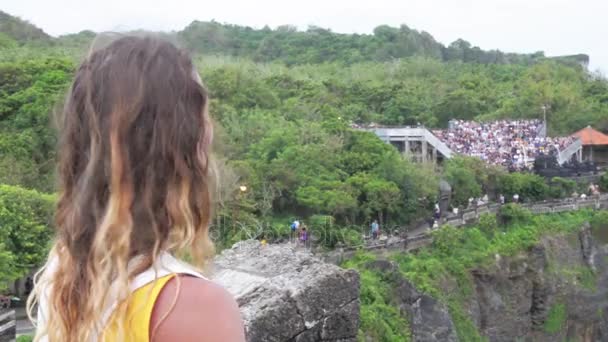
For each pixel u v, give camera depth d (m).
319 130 56.50
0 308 24.22
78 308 2.97
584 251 57.88
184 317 2.81
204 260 3.11
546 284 52.38
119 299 2.85
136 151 2.96
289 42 146.75
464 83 113.19
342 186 47.94
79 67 3.12
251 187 44.12
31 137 46.88
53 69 61.66
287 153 49.38
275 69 101.31
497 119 93.69
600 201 62.97
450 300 43.38
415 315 39.50
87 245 2.98
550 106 97.06
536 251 52.34
